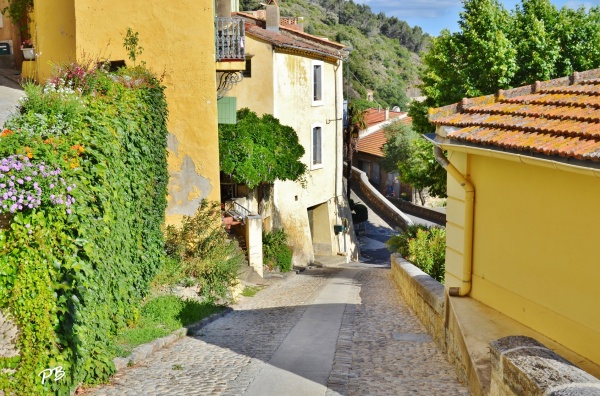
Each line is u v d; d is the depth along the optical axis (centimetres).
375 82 9412
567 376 503
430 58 2822
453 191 998
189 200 1727
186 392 835
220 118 2050
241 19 1830
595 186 655
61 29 1795
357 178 5406
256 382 884
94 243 866
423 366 965
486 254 914
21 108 905
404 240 2514
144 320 1186
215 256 1582
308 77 3034
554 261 738
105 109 1064
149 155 1291
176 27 1680
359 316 1402
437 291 1184
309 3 11738
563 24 2592
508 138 760
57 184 752
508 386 568
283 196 2861
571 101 809
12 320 735
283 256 2502
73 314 795
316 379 898
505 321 842
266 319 1391
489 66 2609
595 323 662
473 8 2677
